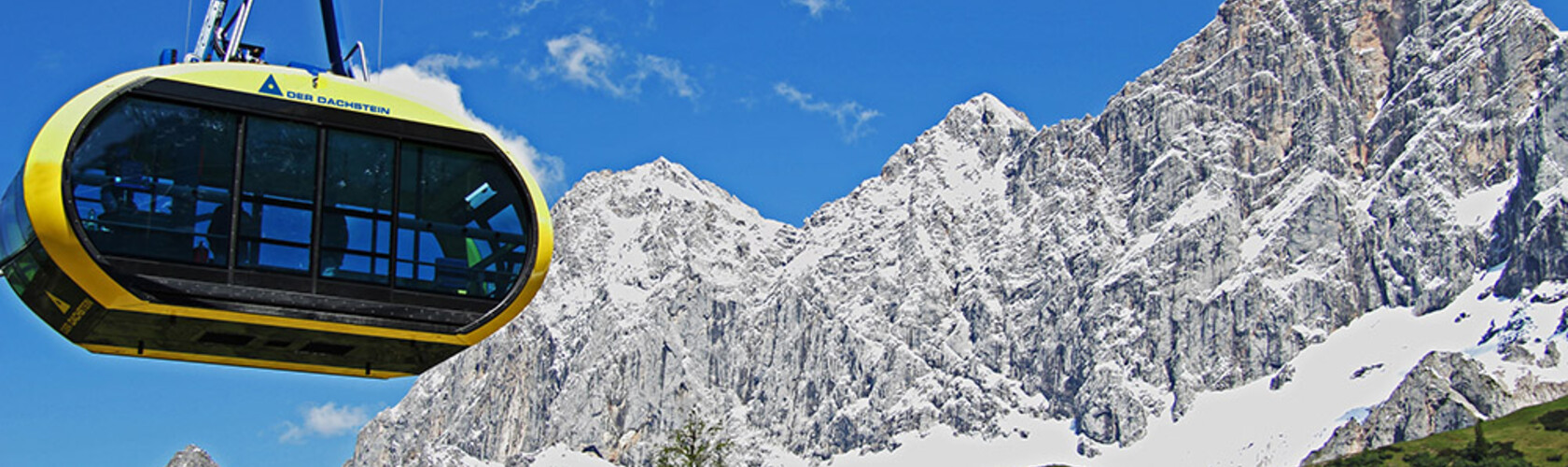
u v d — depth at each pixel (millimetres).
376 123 25344
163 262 23578
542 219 25922
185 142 24109
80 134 23203
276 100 24781
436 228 25344
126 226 23438
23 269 23531
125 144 23703
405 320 24844
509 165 25953
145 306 23500
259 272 24141
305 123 24891
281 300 24141
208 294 23719
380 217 25047
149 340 25141
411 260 25078
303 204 24641
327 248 24641
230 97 24516
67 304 23969
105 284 23031
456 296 25234
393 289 24906
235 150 24391
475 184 25812
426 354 25812
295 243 24453
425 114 25703
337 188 24891
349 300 24609
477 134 25938
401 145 25422
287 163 24703
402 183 25281
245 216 24234
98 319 24078
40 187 22594
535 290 25781
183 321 24031
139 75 24109
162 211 23734
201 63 24766
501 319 25453
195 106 24281
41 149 22828
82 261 22812
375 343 25234
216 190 24125
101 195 23328
